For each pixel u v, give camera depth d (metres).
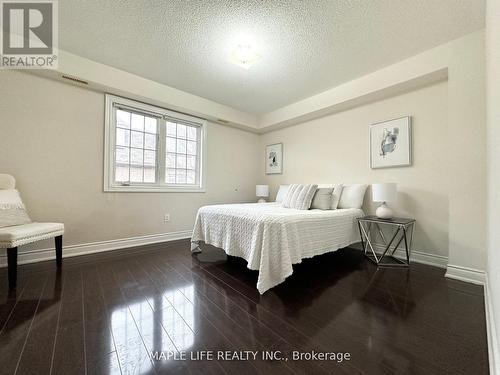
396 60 2.56
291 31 2.10
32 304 1.58
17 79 2.39
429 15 1.89
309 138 3.92
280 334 1.29
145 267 2.36
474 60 2.09
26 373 0.99
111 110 2.99
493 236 1.18
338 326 1.37
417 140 2.68
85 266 2.35
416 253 2.67
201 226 2.82
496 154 1.04
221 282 2.02
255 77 2.99
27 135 2.44
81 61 2.57
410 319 1.44
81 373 1.00
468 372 1.01
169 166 3.63
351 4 1.79
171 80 3.11
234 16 1.93
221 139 4.23
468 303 1.65
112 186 3.00
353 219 2.81
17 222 2.13
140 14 1.92
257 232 1.94
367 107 3.15
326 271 2.35
